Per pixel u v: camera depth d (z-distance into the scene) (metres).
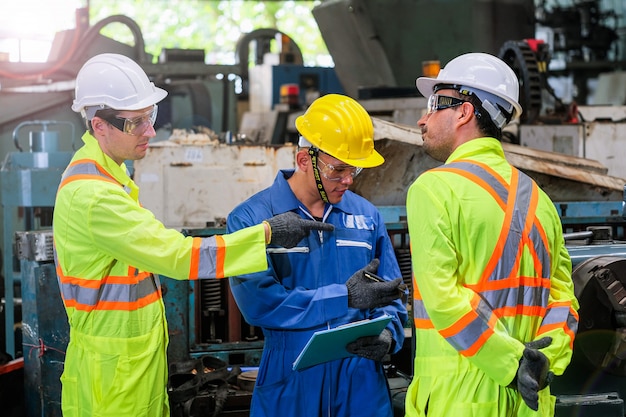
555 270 2.68
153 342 2.89
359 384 2.92
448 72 2.66
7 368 4.00
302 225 2.81
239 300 2.87
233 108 7.30
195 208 4.49
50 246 3.67
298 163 2.94
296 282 2.92
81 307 2.85
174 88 7.13
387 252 3.08
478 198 2.48
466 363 2.50
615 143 5.08
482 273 2.48
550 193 4.38
